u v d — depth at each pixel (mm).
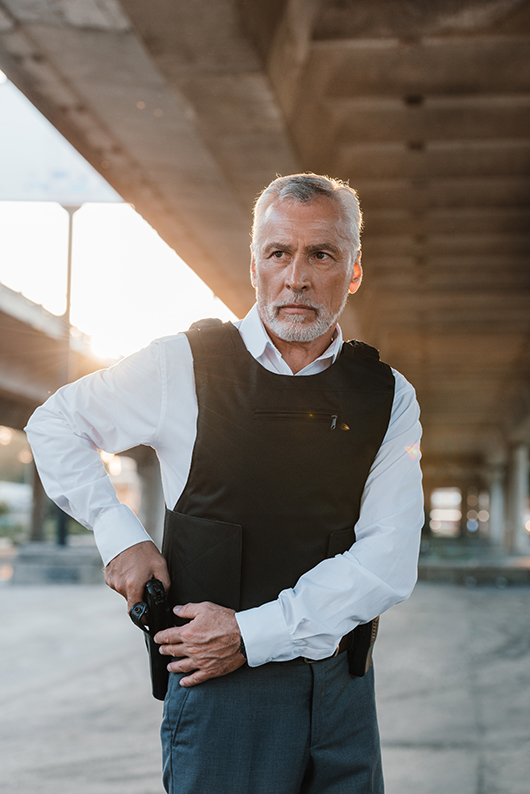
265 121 7270
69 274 18688
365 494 1621
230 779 1502
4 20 5863
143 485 25641
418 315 20219
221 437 1531
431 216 12930
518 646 7652
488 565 15992
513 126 9617
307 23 6840
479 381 29672
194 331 1633
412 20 7215
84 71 6551
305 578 1515
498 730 4586
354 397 1583
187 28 5758
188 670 1496
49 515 33812
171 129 7477
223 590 1526
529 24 7168
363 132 9820
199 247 11609
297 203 1521
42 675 6566
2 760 4082
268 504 1529
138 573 1517
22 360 17344
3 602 13219
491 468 54281
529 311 19516
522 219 13188
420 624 9328
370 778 1597
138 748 4309
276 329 1552
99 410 1570
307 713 1534
